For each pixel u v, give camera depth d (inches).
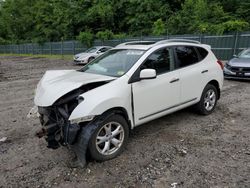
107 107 126.6
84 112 119.5
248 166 125.7
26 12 1932.8
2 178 118.1
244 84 342.3
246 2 960.3
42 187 111.0
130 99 139.9
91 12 1320.1
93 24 1379.2
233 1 993.5
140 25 1216.2
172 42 175.6
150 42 178.4
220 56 719.1
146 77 139.6
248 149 144.2
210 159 133.3
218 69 206.1
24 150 146.6
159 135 165.5
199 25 876.6
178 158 135.0
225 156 136.3
